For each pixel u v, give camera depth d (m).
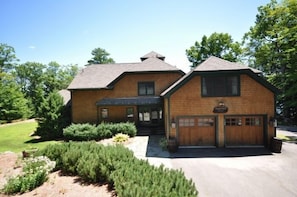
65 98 25.89
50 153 10.27
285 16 25.30
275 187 8.77
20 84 65.25
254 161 12.22
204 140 15.84
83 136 18.72
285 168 10.98
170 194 5.09
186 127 15.90
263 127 15.59
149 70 21.61
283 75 27.56
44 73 67.00
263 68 34.91
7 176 9.20
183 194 5.29
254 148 15.14
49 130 20.83
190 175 10.18
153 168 7.30
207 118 15.84
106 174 7.64
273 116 15.27
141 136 19.95
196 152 14.34
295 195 8.08
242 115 15.48
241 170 10.77
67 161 9.33
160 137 19.41
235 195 8.09
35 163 8.95
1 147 18.05
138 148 15.48
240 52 41.31
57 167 9.86
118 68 25.23
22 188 7.53
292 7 22.70
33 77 65.88
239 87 15.43
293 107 29.33
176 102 15.67
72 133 18.94
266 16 29.70
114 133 19.34
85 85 22.23
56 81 61.09
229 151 14.48
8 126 31.67
